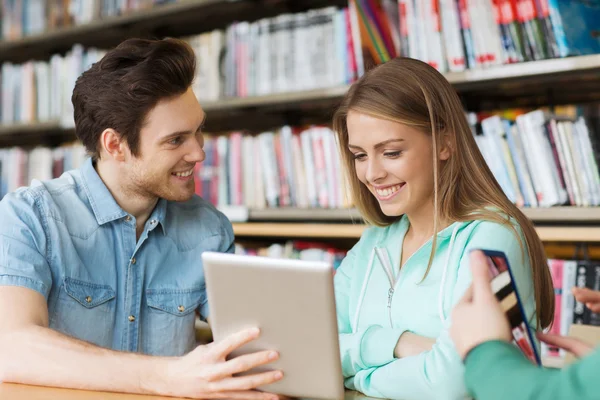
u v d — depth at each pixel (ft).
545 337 2.97
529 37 6.11
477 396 2.40
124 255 4.67
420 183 3.99
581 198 5.98
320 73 7.38
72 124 9.54
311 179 7.53
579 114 6.35
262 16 8.85
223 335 3.34
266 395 3.36
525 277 3.78
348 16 7.14
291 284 3.03
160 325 4.78
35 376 3.60
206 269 3.20
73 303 4.47
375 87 3.95
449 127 4.02
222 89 8.20
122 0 9.07
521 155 6.22
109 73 4.33
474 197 4.08
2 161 10.22
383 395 3.60
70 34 9.75
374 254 4.42
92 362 3.53
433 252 3.94
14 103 10.22
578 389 2.13
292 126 8.78
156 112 4.29
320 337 3.11
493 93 7.27
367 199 4.54
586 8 6.22
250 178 7.96
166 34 9.64
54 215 4.44
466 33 6.40
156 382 3.41
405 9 6.64
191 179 4.60
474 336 2.49
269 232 7.59
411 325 3.97
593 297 3.56
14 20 10.28
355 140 4.01
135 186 4.55
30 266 4.14
